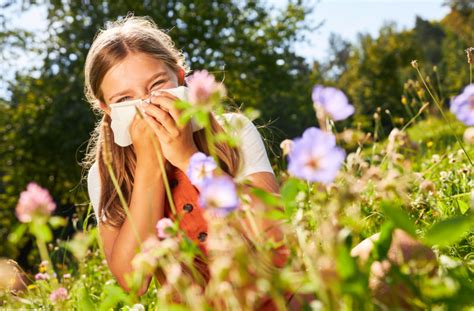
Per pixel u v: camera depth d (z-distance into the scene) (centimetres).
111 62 108
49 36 873
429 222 117
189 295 64
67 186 876
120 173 118
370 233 112
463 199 124
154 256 64
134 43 110
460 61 1466
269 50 964
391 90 1584
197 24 904
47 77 858
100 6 879
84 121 812
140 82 107
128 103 102
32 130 849
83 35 850
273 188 107
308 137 54
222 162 108
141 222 103
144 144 104
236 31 945
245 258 60
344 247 55
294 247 66
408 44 1677
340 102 59
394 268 62
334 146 53
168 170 107
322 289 56
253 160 107
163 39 129
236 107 113
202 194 59
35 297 136
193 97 63
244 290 69
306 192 65
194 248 66
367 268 59
